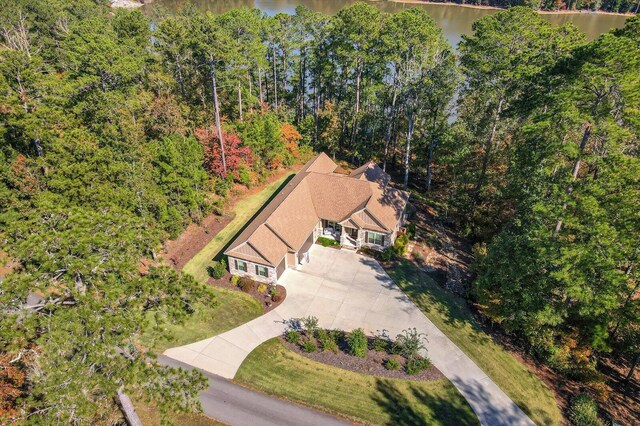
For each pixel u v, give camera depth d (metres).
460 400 23.67
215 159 42.53
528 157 31.11
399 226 38.38
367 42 44.53
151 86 48.25
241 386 24.36
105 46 40.75
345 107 53.84
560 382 24.91
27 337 15.54
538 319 24.09
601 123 24.31
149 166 33.75
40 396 16.95
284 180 47.75
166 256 34.88
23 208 27.28
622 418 22.98
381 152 54.28
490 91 36.50
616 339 26.62
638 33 26.59
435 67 39.94
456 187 41.47
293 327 28.73
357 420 22.50
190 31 47.50
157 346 26.67
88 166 28.00
